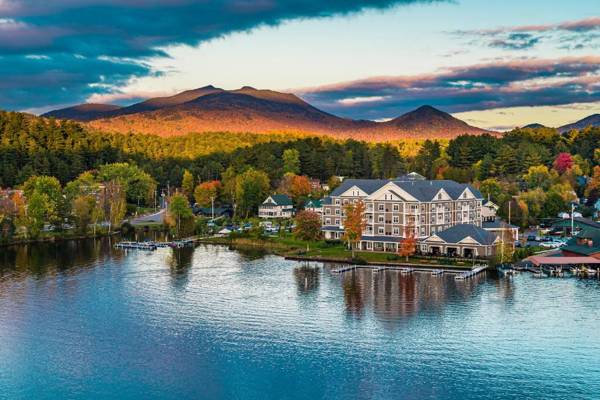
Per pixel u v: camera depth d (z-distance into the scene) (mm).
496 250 167625
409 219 190625
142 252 199875
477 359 95875
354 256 179875
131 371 92625
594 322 112625
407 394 84625
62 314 120688
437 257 173750
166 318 117750
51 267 169875
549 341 103000
